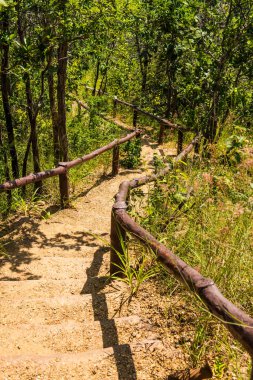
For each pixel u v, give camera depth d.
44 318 3.54
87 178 8.66
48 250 5.40
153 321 3.29
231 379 2.57
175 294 3.58
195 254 3.50
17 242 5.62
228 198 4.27
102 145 9.98
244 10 8.37
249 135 7.02
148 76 14.85
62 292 4.07
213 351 2.82
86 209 7.10
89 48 7.09
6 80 6.61
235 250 3.37
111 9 5.92
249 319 2.00
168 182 4.80
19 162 8.46
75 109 13.95
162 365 2.76
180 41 9.67
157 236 4.23
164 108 13.84
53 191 7.44
